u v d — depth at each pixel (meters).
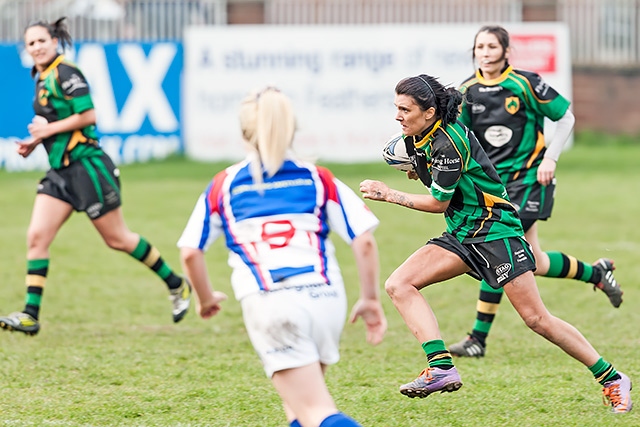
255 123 11.93
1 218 41.50
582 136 68.31
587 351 15.58
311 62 57.88
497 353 20.30
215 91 58.16
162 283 28.83
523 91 19.55
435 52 57.75
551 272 19.84
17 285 28.22
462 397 16.89
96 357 19.98
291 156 12.13
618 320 23.22
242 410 16.27
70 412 16.12
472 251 15.23
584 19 68.00
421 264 15.26
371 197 14.84
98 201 21.66
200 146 58.41
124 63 57.47
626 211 41.88
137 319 24.00
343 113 58.00
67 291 27.42
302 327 11.52
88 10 63.38
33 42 21.44
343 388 17.58
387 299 26.28
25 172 57.38
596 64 68.06
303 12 67.25
